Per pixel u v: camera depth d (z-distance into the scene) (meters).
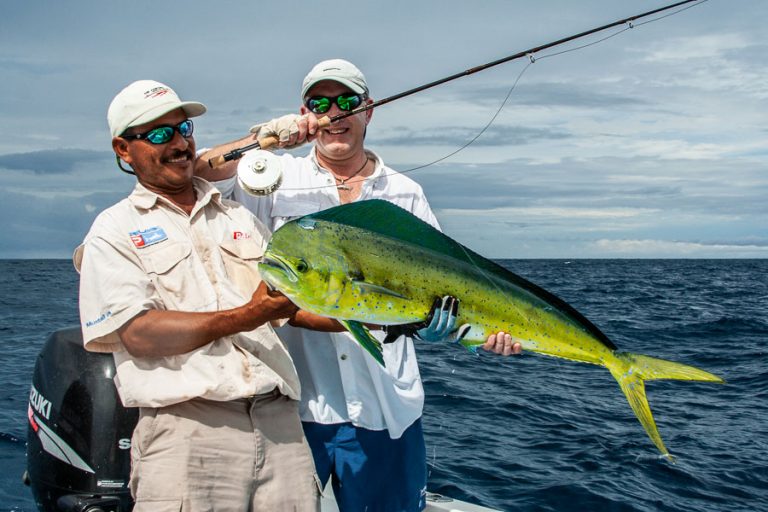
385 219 2.48
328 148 3.27
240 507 2.60
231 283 2.75
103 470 3.18
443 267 2.53
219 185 3.15
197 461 2.54
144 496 2.53
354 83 3.19
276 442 2.72
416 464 3.41
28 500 4.41
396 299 2.46
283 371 2.77
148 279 2.61
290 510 2.71
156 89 2.67
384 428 3.28
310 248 2.33
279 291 2.37
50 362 3.35
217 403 2.61
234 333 2.47
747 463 6.13
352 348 3.20
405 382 3.36
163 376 2.57
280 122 3.02
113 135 2.71
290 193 3.36
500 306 2.62
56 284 34.69
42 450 3.30
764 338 14.73
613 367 2.69
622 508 5.10
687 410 8.05
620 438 6.76
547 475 5.69
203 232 2.76
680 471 5.89
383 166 3.46
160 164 2.68
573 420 7.38
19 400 7.48
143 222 2.68
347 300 2.39
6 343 12.34
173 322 2.46
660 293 30.95
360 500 3.27
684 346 13.63
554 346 2.68
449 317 2.52
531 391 8.71
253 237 2.89
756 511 5.14
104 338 2.62
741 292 32.41
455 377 9.50
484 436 6.72
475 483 5.49
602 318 18.69
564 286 36.22
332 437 3.26
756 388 9.29
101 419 3.20
